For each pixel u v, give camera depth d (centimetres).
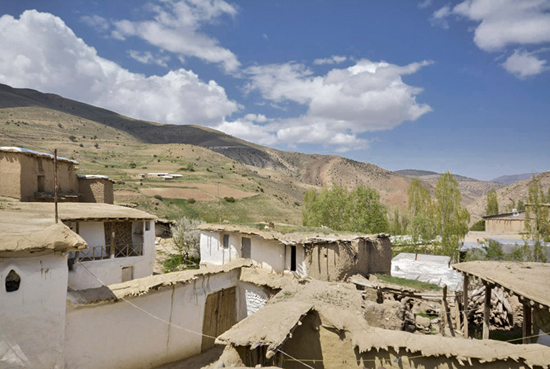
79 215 1958
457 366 1079
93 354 1396
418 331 1856
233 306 2148
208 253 2633
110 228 2403
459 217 4022
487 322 1656
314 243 2088
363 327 1274
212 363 1730
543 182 10431
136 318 1556
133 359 1547
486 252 3459
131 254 2447
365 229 4025
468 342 1102
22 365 1121
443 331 1833
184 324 1777
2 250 1062
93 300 1375
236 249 2481
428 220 4412
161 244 4019
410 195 5716
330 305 1477
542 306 1199
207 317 1928
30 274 1148
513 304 1944
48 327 1187
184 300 1775
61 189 3091
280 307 1420
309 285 1806
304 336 1387
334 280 2041
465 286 1808
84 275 2039
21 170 2578
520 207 6881
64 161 3131
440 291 1983
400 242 4588
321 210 4366
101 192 3491
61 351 1223
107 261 2184
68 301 1307
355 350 1267
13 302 1109
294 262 2192
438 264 3011
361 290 1864
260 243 2331
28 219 1496
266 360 1386
